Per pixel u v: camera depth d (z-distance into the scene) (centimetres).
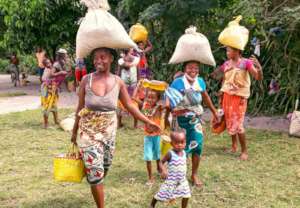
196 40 479
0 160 614
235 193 484
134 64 825
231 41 613
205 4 955
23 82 1786
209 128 821
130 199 465
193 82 488
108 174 549
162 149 512
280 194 482
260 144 698
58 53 839
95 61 400
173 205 448
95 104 397
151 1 1045
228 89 624
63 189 501
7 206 452
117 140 729
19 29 1452
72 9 1441
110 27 387
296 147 678
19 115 966
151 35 1144
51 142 717
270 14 844
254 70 616
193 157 503
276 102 959
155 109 505
